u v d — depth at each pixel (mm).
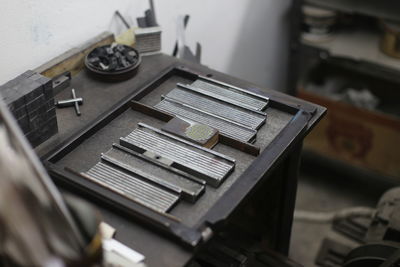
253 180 932
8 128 673
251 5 1966
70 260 688
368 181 2352
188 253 838
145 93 1172
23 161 674
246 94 1155
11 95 964
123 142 1016
